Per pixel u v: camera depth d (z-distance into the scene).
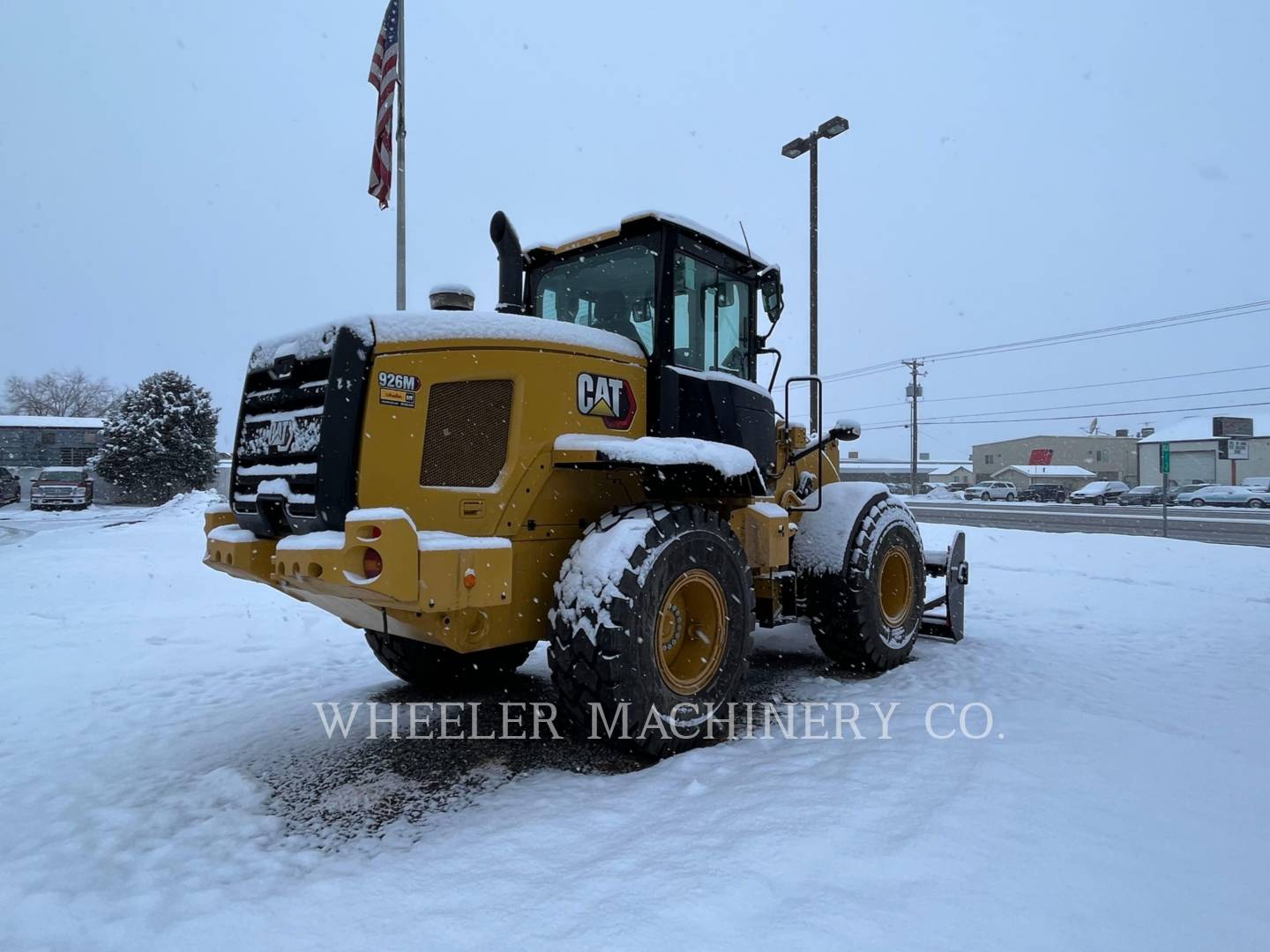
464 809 3.10
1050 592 8.67
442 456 3.33
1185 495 40.38
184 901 2.41
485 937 2.11
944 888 2.22
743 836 2.57
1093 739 3.51
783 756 3.42
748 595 4.00
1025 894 2.20
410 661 4.68
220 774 3.43
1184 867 2.37
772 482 5.03
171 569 9.97
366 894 2.38
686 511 3.70
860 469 85.12
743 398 4.55
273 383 3.62
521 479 3.53
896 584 5.50
